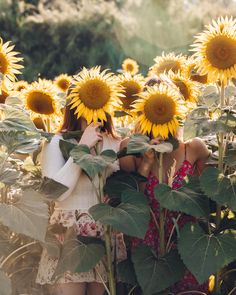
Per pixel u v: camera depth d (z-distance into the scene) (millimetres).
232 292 2490
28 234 2172
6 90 2541
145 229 2246
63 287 2371
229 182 2326
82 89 2320
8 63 2504
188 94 2604
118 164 2514
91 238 2352
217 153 2504
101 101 2320
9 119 2268
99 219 2248
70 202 2400
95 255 2281
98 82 2320
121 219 2246
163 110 2299
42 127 2814
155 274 2283
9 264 2436
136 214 2270
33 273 2465
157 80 2471
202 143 2490
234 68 2316
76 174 2348
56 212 2424
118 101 2352
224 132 2330
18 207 2219
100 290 2441
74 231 2352
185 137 2439
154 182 2459
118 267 2379
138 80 2643
